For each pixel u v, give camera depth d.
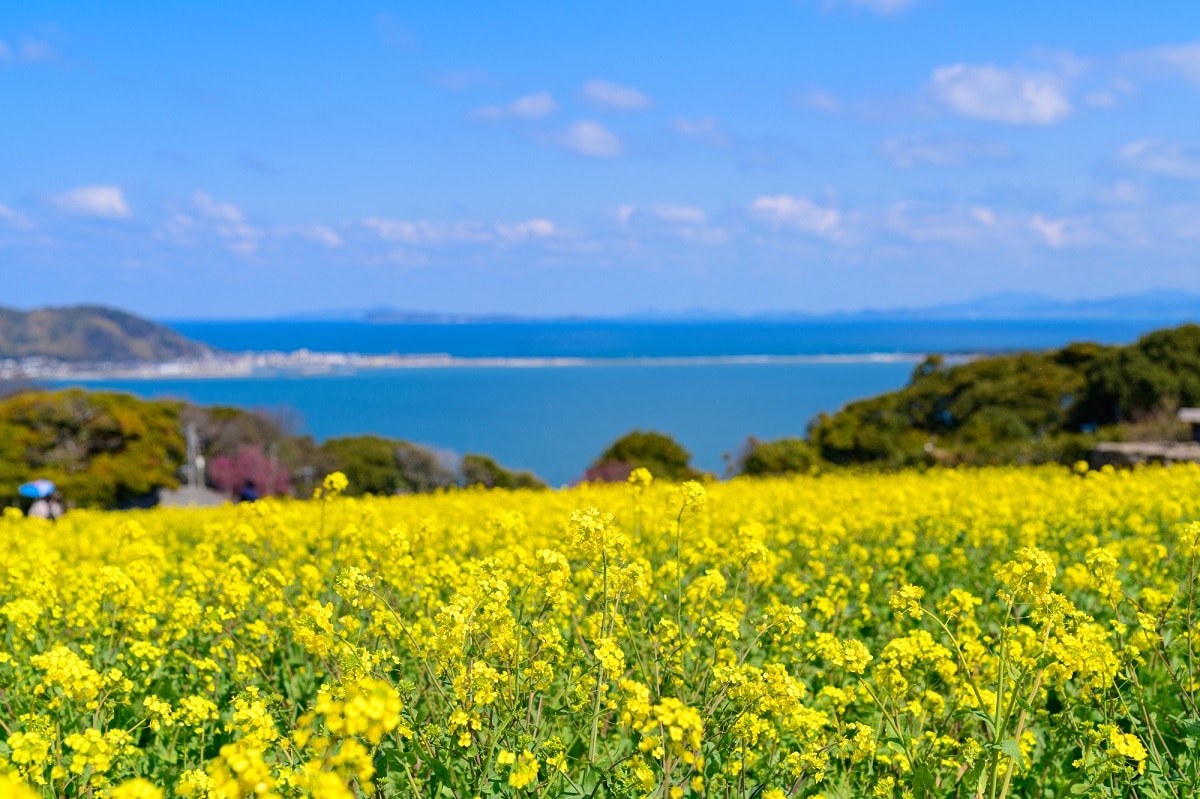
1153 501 13.45
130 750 4.88
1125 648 5.69
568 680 5.38
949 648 6.19
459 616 4.82
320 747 3.34
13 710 5.71
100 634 7.00
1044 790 5.36
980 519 11.94
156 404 58.84
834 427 52.66
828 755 5.16
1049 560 4.74
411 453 63.34
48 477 51.84
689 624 6.68
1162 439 36.94
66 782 4.48
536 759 4.36
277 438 64.25
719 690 4.94
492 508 15.38
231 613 6.74
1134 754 4.55
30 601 6.50
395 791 4.50
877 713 5.51
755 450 50.06
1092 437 38.25
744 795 4.69
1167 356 48.53
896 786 4.94
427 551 8.20
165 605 7.84
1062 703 5.83
